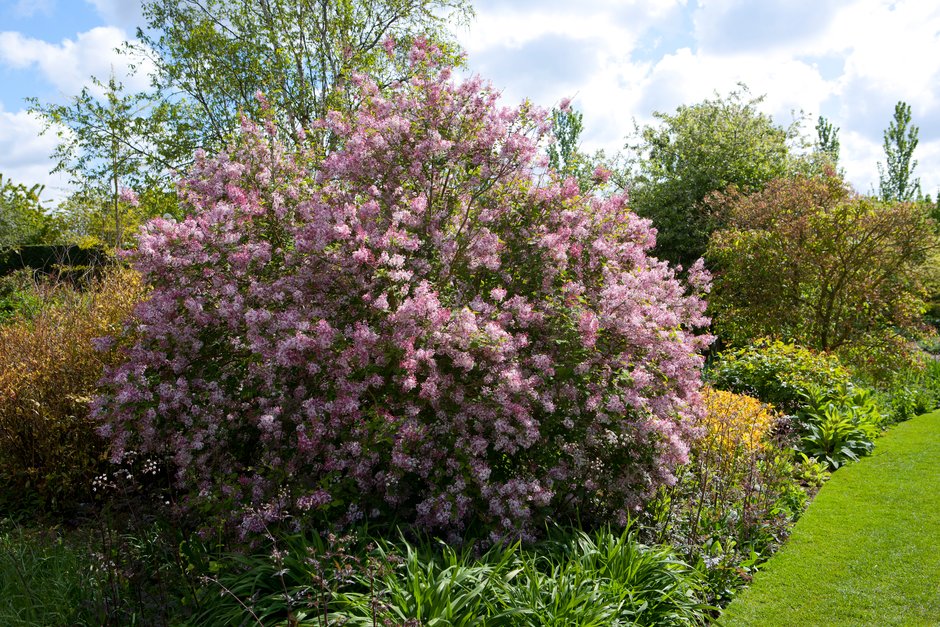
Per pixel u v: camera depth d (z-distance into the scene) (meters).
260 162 5.31
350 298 4.44
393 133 4.85
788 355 9.12
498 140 4.98
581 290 4.70
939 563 4.55
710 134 18.33
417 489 4.19
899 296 10.52
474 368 4.18
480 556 3.83
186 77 14.84
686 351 4.62
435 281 4.76
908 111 27.39
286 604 3.05
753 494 5.26
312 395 4.27
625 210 5.54
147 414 4.13
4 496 5.44
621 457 4.39
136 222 13.78
